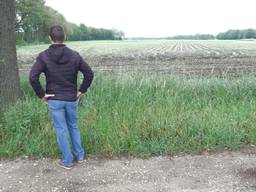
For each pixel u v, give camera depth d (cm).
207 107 432
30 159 351
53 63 314
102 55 2077
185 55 1945
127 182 303
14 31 427
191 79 542
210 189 289
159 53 2216
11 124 379
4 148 358
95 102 432
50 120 391
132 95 450
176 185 297
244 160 345
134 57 1847
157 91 468
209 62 1411
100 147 365
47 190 291
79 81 503
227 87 502
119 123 390
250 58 1609
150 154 357
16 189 293
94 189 292
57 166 335
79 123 386
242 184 298
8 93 421
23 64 1468
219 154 359
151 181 304
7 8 419
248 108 435
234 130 388
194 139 375
